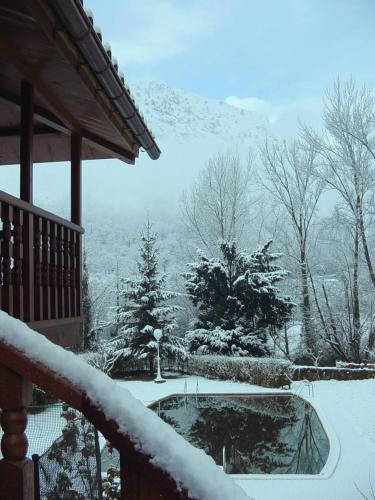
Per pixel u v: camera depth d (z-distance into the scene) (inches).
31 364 42.5
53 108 203.2
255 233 1248.8
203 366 846.5
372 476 343.6
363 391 668.7
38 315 168.6
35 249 171.0
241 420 556.7
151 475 39.8
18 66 167.8
